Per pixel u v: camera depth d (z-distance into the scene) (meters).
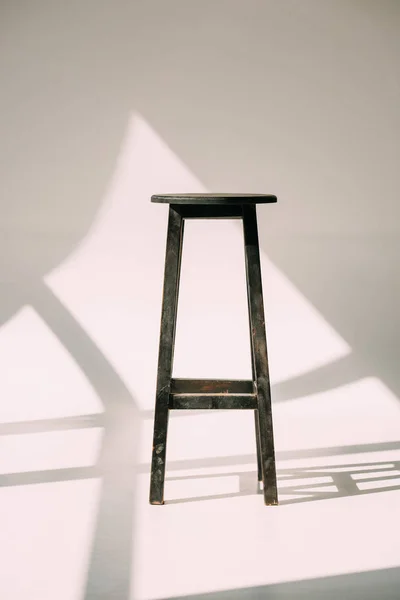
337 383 3.56
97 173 3.67
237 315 3.64
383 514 1.94
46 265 3.65
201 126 3.69
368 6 3.73
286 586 1.48
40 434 2.89
